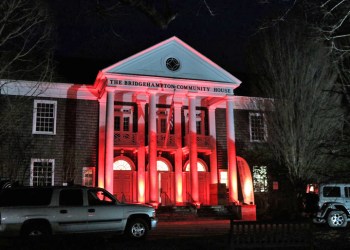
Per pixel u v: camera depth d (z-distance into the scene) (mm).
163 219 24547
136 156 28750
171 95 29000
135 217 14164
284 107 25984
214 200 28453
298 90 25875
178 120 29406
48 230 12828
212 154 29797
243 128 30953
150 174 26344
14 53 23234
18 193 12953
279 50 27203
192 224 22125
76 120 27844
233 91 29875
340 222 18547
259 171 29844
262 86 28844
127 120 28984
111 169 25406
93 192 13984
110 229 13656
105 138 25969
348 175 11844
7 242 10625
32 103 27172
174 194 29031
